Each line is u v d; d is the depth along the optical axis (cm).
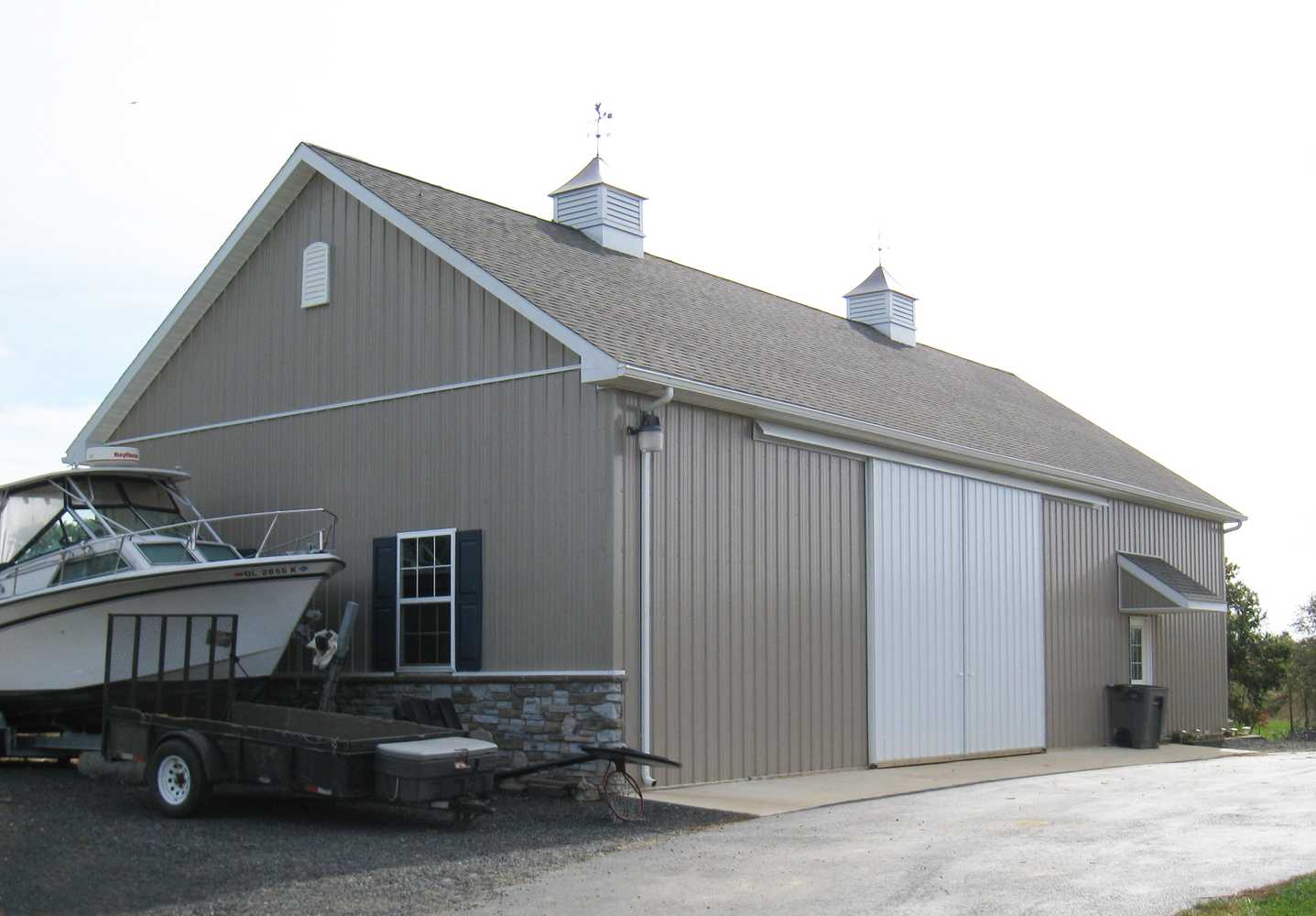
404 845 1040
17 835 1023
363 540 1579
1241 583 3800
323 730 1246
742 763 1483
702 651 1441
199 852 992
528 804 1284
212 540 1711
